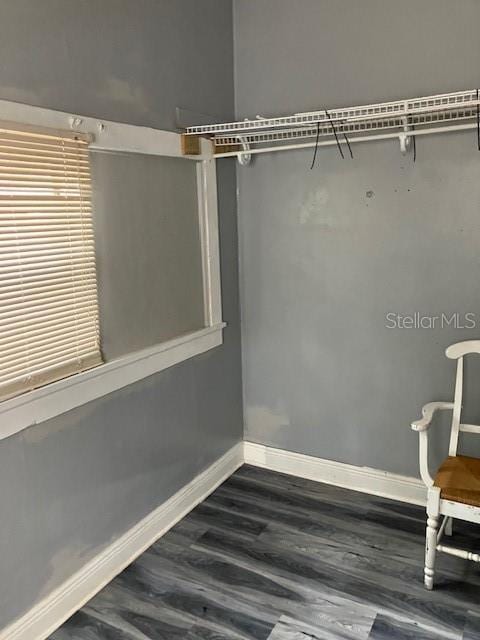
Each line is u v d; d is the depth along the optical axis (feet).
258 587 6.78
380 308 8.35
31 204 5.50
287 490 9.09
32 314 5.64
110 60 6.44
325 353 8.96
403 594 6.58
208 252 8.55
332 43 7.95
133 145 6.81
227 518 8.29
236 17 8.68
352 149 8.09
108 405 6.84
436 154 7.54
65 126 5.83
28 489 5.83
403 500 8.66
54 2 5.66
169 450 8.07
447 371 8.04
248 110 8.89
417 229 7.86
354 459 9.04
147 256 7.32
